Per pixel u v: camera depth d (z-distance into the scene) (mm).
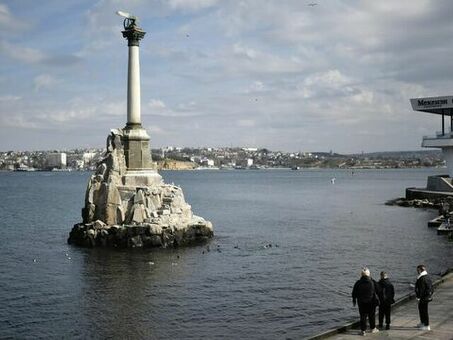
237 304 33625
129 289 37688
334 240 61312
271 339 27047
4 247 56594
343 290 37062
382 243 58188
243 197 145625
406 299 25328
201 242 59500
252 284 39125
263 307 32906
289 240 61719
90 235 56156
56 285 39031
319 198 139125
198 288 37969
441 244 56438
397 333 20328
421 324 20734
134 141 61375
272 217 89375
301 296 35500
